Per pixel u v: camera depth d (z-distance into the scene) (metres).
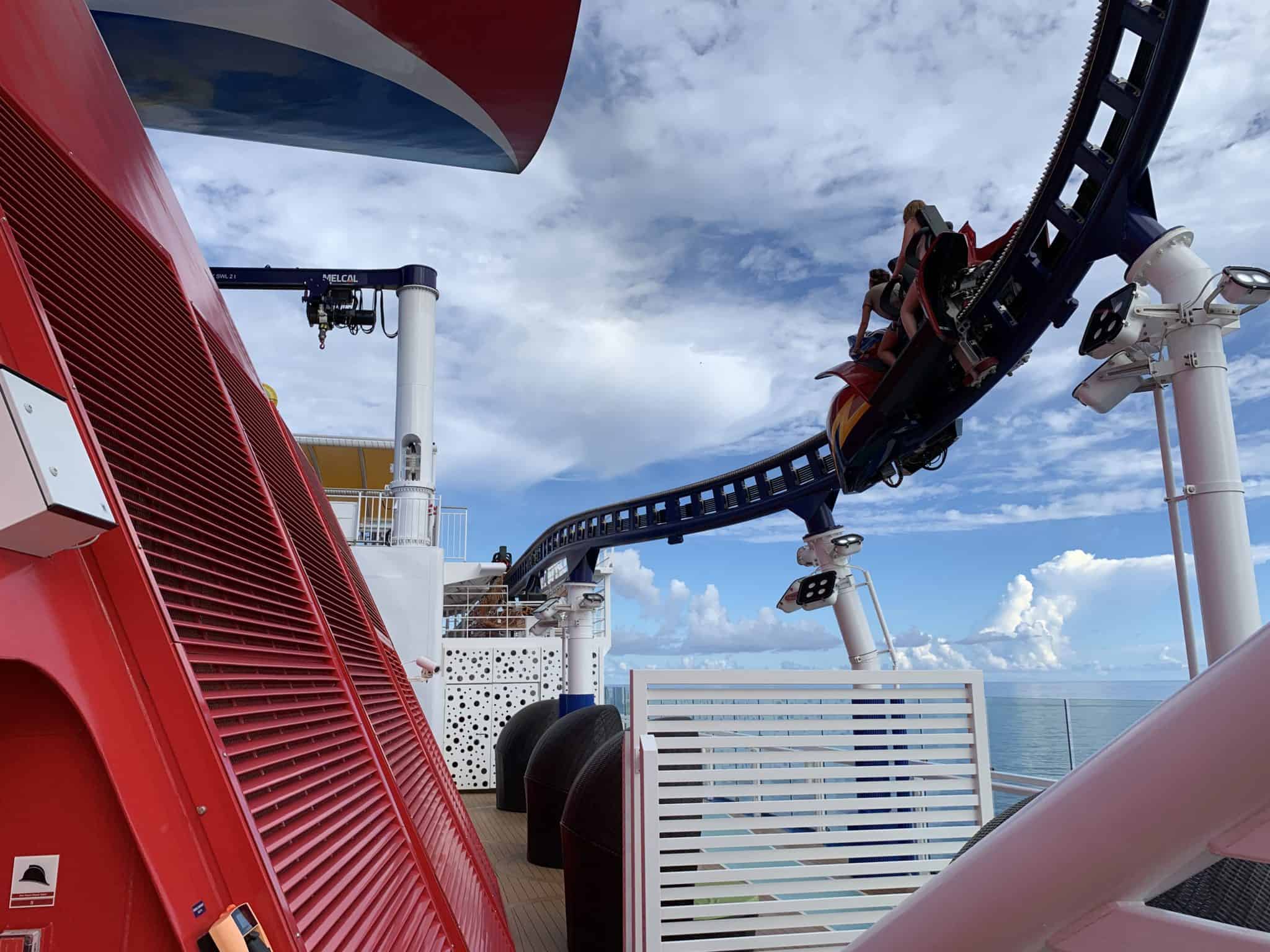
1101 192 4.69
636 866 4.29
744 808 4.42
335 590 4.09
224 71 6.68
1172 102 4.27
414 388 12.48
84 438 1.68
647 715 4.48
